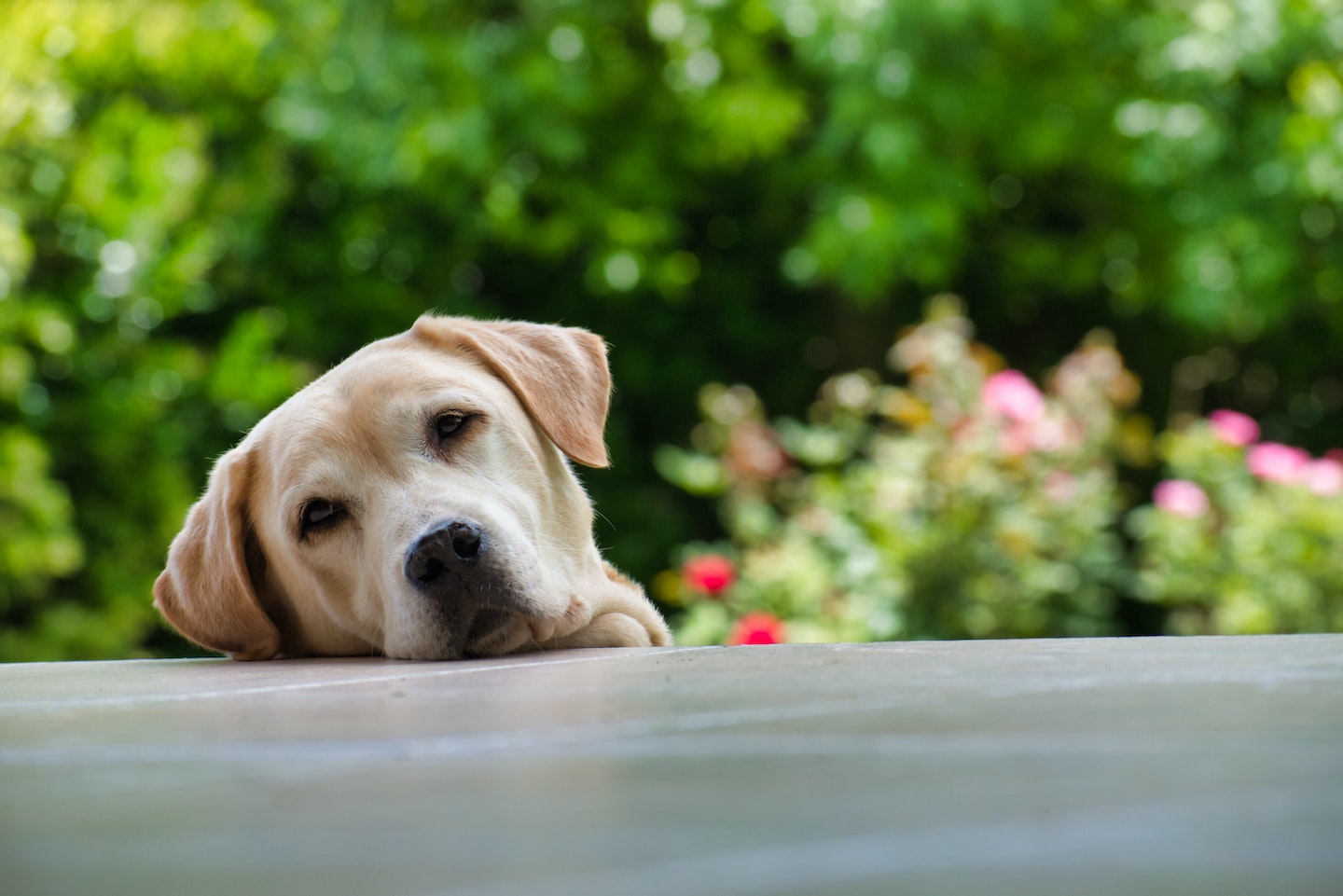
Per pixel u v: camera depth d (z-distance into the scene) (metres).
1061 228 13.13
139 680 3.05
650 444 13.01
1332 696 1.90
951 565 6.98
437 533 3.23
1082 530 7.23
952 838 1.07
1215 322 10.31
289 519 3.51
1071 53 10.90
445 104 10.09
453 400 3.51
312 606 3.66
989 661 2.58
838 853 1.03
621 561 11.73
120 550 9.09
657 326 12.69
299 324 11.40
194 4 9.92
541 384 3.84
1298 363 13.52
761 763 1.45
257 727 1.93
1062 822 1.12
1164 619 11.12
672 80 10.89
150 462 9.25
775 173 11.97
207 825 1.23
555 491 3.76
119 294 8.96
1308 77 9.78
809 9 9.69
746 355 13.13
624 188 11.51
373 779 1.44
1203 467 7.93
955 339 7.65
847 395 7.81
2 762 1.70
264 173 10.97
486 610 3.28
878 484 7.20
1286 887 0.90
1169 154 9.98
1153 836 1.06
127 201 8.80
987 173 12.05
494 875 1.00
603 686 2.32
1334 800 1.19
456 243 11.88
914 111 10.20
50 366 8.95
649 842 1.09
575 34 10.70
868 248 9.95
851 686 2.18
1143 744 1.51
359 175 10.10
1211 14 9.73
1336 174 9.75
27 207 8.58
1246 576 7.49
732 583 7.13
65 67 9.17
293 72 10.09
